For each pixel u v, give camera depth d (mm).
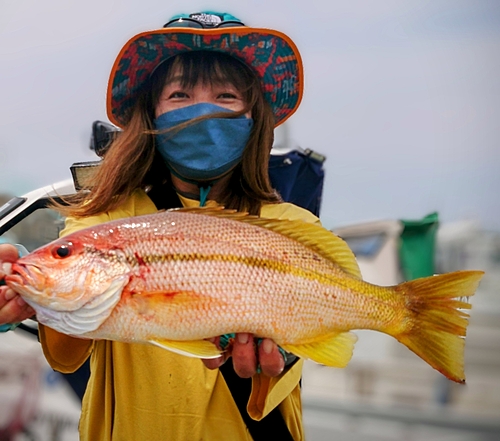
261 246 707
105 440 800
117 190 829
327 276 727
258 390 752
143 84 889
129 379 796
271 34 861
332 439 1518
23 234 1120
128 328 661
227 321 679
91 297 648
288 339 707
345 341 734
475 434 1523
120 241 666
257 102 879
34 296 643
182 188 888
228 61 869
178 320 667
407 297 751
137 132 847
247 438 813
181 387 781
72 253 654
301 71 936
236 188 910
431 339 739
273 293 697
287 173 1173
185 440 781
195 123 817
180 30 820
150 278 661
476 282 729
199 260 677
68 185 1131
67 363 765
